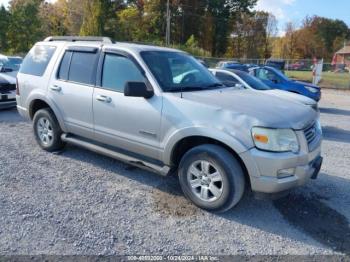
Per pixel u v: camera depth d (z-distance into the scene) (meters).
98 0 39.47
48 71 5.52
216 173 3.79
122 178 4.80
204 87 4.61
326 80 26.77
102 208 3.91
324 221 3.86
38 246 3.12
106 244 3.21
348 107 14.90
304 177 3.73
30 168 5.01
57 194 4.20
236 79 9.20
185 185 4.06
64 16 55.25
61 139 5.52
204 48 65.44
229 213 3.94
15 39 37.12
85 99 4.88
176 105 3.98
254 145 3.53
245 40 69.38
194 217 3.81
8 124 7.75
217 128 3.69
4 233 3.30
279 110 3.86
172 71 4.56
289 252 3.24
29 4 37.78
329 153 6.71
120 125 4.51
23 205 3.87
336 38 84.19
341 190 4.73
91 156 5.63
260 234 3.54
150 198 4.22
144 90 4.05
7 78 9.21
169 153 4.07
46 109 5.64
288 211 4.07
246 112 3.66
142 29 58.00
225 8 66.38
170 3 58.81
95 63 4.87
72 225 3.51
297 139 3.64
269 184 3.53
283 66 34.59
